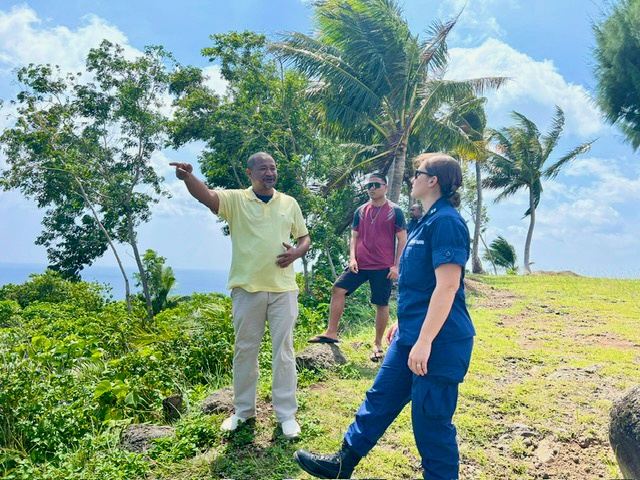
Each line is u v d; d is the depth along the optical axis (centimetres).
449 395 255
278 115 1700
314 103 1658
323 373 532
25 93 2191
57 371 563
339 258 1523
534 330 787
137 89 2264
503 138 2989
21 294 2505
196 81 2167
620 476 324
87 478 335
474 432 389
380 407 280
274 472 336
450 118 1789
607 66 2295
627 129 2364
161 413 473
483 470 338
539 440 383
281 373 393
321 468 291
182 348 627
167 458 358
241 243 391
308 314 844
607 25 2225
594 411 437
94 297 2414
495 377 526
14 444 409
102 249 2486
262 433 394
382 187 560
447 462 257
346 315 1001
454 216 256
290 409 393
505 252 3538
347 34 1546
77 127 2308
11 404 440
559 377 532
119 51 2300
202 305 791
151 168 2444
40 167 2180
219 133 1755
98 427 438
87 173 2198
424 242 265
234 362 401
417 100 1641
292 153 1620
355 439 284
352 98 1588
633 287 1305
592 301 1088
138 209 2398
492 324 819
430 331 245
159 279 2356
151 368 560
